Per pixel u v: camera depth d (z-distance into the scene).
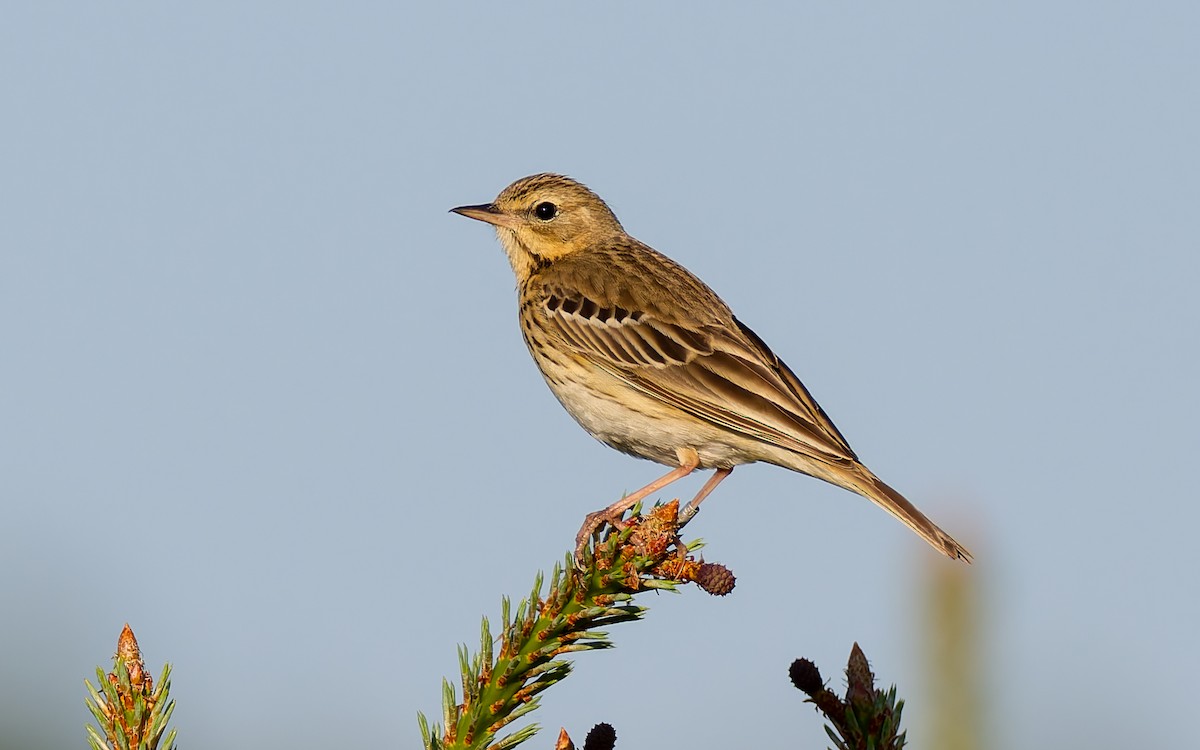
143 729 9.69
